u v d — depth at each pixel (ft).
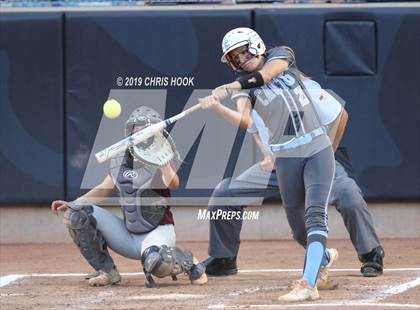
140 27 107.55
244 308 60.95
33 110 108.27
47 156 108.37
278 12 106.83
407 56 107.45
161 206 73.10
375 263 78.18
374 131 107.55
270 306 61.62
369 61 107.34
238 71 68.28
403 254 96.12
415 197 108.06
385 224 109.81
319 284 69.05
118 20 107.45
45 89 107.96
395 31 107.24
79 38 107.55
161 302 65.05
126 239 73.41
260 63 67.26
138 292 70.64
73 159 107.96
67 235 111.14
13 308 63.87
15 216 111.04
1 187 108.88
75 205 72.95
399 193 107.96
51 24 107.65
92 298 67.92
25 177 108.58
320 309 59.82
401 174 107.86
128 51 107.55
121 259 96.99
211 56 107.14
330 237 110.42
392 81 107.45
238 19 106.83
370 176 107.76
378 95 107.34
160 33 107.34
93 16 107.45
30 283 78.38
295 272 83.25
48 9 108.68
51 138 108.17
